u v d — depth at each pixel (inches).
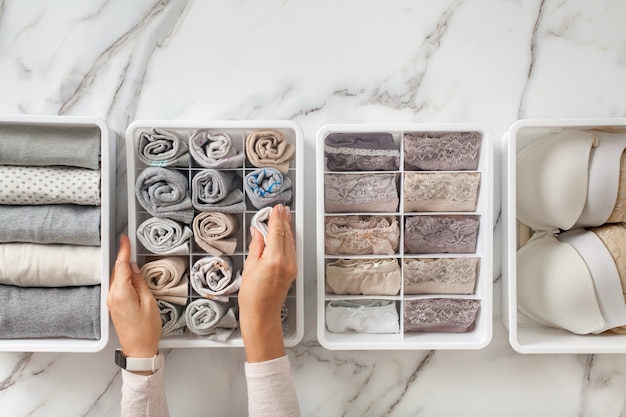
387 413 39.7
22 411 38.9
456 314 36.5
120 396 39.3
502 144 37.9
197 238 34.3
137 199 35.1
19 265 33.6
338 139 35.6
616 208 34.9
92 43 38.8
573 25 39.0
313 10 39.0
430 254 36.6
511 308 35.0
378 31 39.0
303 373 39.5
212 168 34.4
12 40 38.7
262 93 39.0
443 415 39.7
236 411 39.4
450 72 39.0
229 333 35.5
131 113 38.8
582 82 39.0
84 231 33.5
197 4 38.9
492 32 39.0
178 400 39.4
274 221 33.4
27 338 35.5
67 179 33.7
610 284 34.4
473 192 35.4
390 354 39.8
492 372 39.7
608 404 39.3
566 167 34.7
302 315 35.5
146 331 33.2
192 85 38.9
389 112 39.0
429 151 35.3
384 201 35.3
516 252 38.7
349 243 35.4
